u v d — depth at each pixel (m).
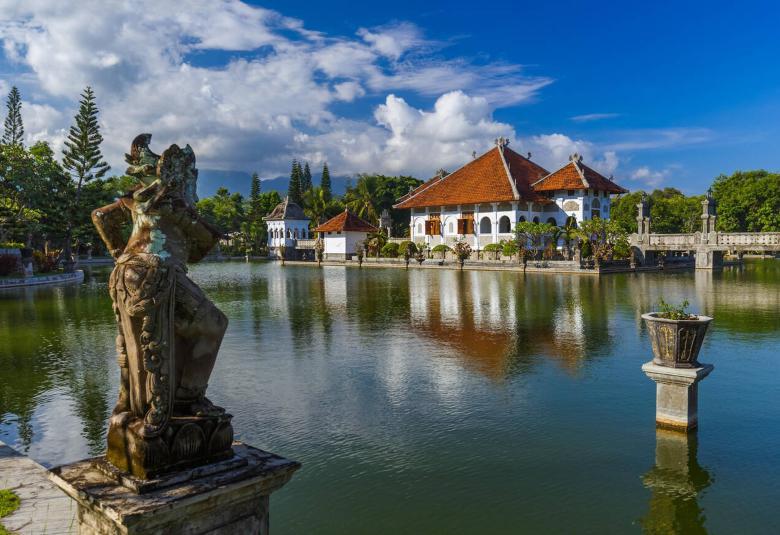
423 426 9.13
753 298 25.95
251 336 17.22
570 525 6.20
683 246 48.09
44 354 14.80
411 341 16.12
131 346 3.15
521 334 17.03
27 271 40.06
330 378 12.06
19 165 45.28
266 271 53.56
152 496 2.88
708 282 35.31
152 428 3.03
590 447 8.20
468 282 36.94
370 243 66.69
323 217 86.88
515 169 59.94
